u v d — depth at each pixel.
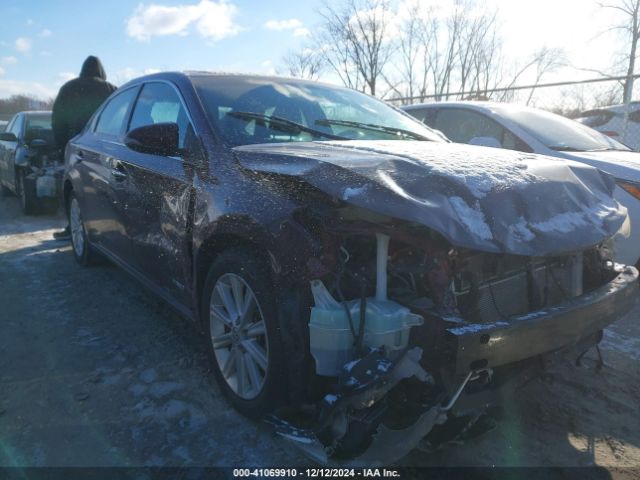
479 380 2.04
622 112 9.31
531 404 2.84
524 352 2.03
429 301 2.05
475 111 5.76
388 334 1.95
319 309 2.03
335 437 2.00
